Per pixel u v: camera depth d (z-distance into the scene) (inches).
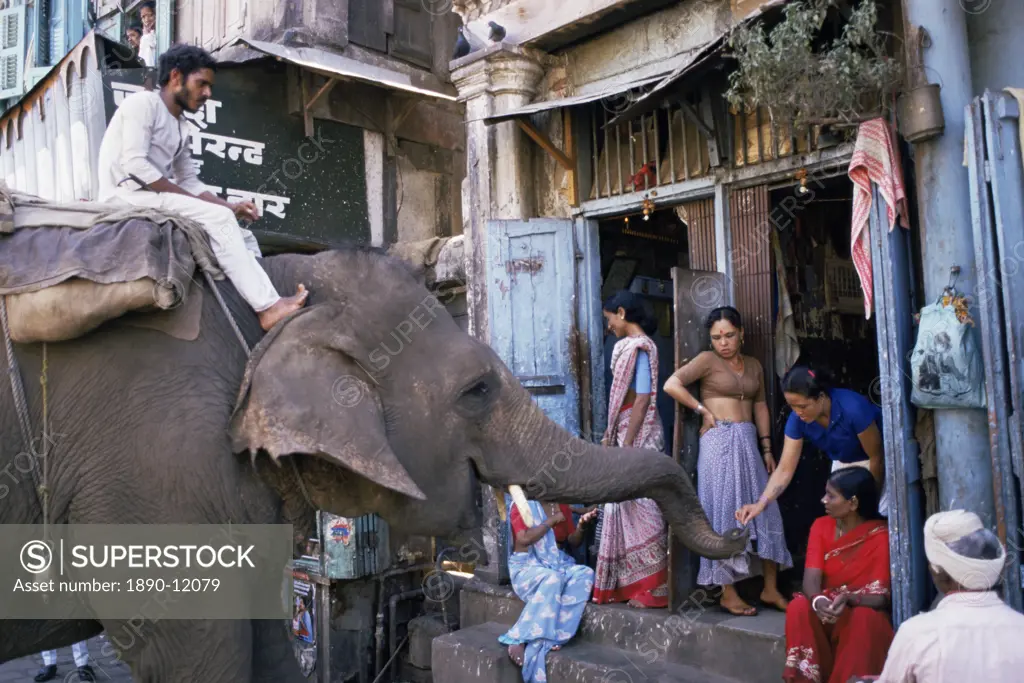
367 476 87.6
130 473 88.0
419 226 327.9
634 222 269.1
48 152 278.8
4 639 93.7
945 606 99.7
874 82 141.9
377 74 306.7
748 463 170.1
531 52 234.2
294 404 88.9
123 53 263.3
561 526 215.2
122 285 85.3
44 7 420.2
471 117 240.4
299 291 98.9
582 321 230.8
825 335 233.6
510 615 208.1
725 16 200.4
